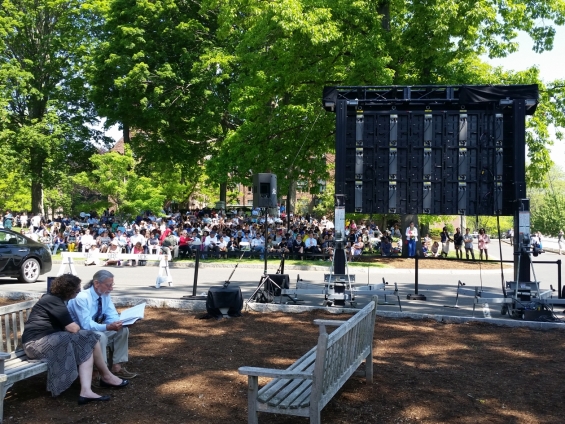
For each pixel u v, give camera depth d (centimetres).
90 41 4009
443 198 1174
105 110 3600
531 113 1198
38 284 1556
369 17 2320
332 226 3278
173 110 3622
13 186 4744
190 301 1077
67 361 561
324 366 464
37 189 4253
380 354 762
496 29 2336
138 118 3666
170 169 4231
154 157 3844
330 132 2588
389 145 1186
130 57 3428
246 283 1698
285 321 968
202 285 1622
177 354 736
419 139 1184
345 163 1188
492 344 838
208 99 3497
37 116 4131
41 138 3803
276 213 3444
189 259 2456
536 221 5972
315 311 1060
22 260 1555
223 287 1014
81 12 3969
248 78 2606
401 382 637
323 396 477
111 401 561
